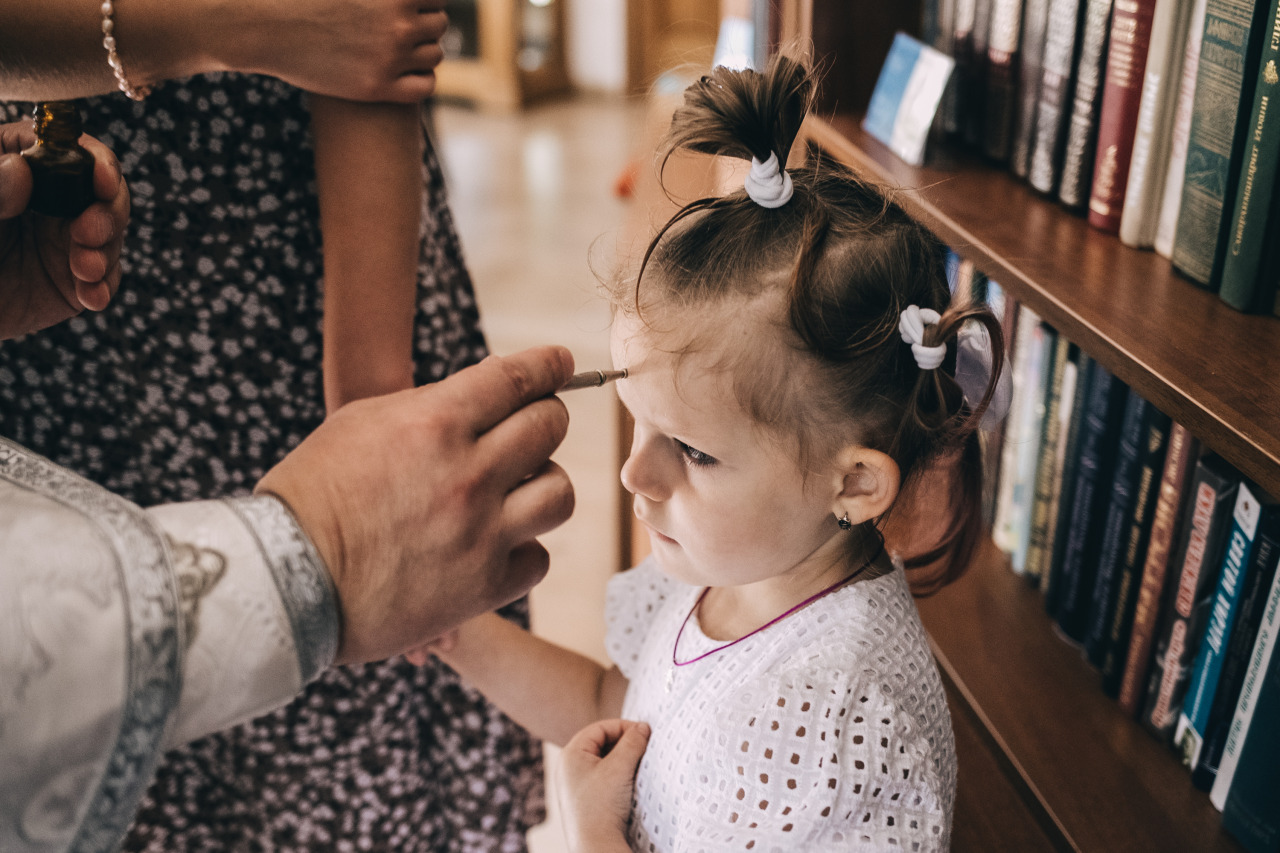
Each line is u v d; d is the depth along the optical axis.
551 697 1.05
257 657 0.51
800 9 1.32
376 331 0.86
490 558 0.62
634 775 0.88
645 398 0.75
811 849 0.72
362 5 0.75
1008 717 1.03
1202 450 0.90
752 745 0.75
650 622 1.02
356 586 0.57
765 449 0.74
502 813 1.23
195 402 0.99
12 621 0.45
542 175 4.83
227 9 0.73
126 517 0.50
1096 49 0.95
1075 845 0.88
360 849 1.16
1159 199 0.90
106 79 0.74
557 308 3.49
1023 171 1.10
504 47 5.79
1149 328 0.76
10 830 0.46
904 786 0.73
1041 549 1.20
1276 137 0.74
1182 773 0.96
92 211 0.70
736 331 0.72
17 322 0.76
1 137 0.77
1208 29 0.80
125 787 0.48
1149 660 0.99
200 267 0.94
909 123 1.17
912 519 0.95
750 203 0.74
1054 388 1.13
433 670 1.16
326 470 0.57
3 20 0.69
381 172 0.82
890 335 0.73
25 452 0.54
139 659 0.47
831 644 0.79
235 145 0.91
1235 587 0.86
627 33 5.89
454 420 0.60
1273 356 0.72
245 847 1.16
